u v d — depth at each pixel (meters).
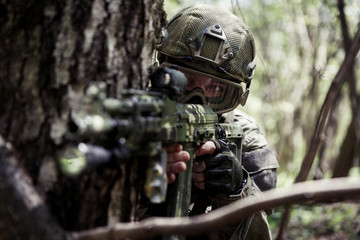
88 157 1.42
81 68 1.62
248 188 2.46
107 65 1.67
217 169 2.29
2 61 1.60
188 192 2.11
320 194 1.31
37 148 1.60
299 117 12.96
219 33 2.62
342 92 8.65
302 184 1.40
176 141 1.89
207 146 2.23
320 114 2.93
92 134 1.43
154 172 1.71
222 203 2.42
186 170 2.09
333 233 5.88
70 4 1.62
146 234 1.46
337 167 6.22
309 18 9.73
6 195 1.46
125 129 1.51
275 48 13.84
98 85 1.49
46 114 1.60
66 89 1.61
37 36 1.61
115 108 1.50
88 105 1.62
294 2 10.23
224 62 2.62
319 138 2.89
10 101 1.61
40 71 1.61
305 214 6.42
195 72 2.56
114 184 1.70
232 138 2.59
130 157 1.72
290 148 12.80
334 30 9.08
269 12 13.02
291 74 13.34
